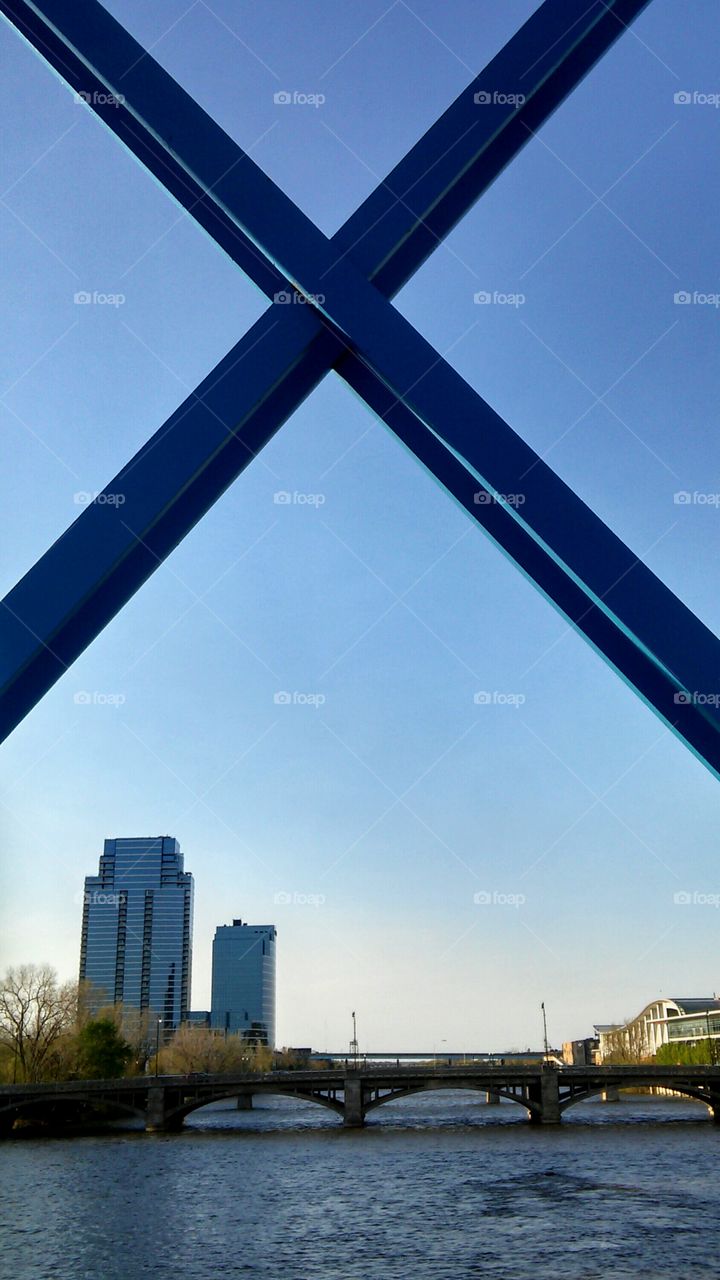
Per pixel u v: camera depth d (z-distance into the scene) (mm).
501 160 6156
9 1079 104500
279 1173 61688
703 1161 64438
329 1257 38156
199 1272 36031
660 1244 39281
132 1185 56844
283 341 5598
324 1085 100125
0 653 4906
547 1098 99625
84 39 5691
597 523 5207
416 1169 62875
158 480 5238
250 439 5902
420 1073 100188
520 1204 49031
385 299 5484
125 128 6094
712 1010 195375
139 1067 142500
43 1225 44875
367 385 6074
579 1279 34219
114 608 5664
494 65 5980
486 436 5301
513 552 6145
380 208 5719
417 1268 36250
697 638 5090
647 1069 100000
